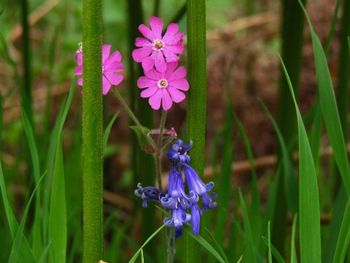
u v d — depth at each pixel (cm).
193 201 52
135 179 76
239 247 71
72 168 79
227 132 70
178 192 52
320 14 113
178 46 52
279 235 70
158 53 52
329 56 111
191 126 55
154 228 73
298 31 69
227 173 67
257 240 64
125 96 115
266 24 124
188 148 54
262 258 64
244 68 116
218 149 113
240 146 112
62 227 54
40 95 117
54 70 124
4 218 65
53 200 54
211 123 115
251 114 113
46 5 133
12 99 102
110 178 114
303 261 53
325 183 97
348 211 54
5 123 112
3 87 119
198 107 54
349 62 72
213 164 75
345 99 72
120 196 112
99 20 50
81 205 77
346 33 71
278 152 71
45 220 58
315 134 62
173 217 52
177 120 113
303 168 53
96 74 51
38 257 58
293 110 70
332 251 61
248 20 125
